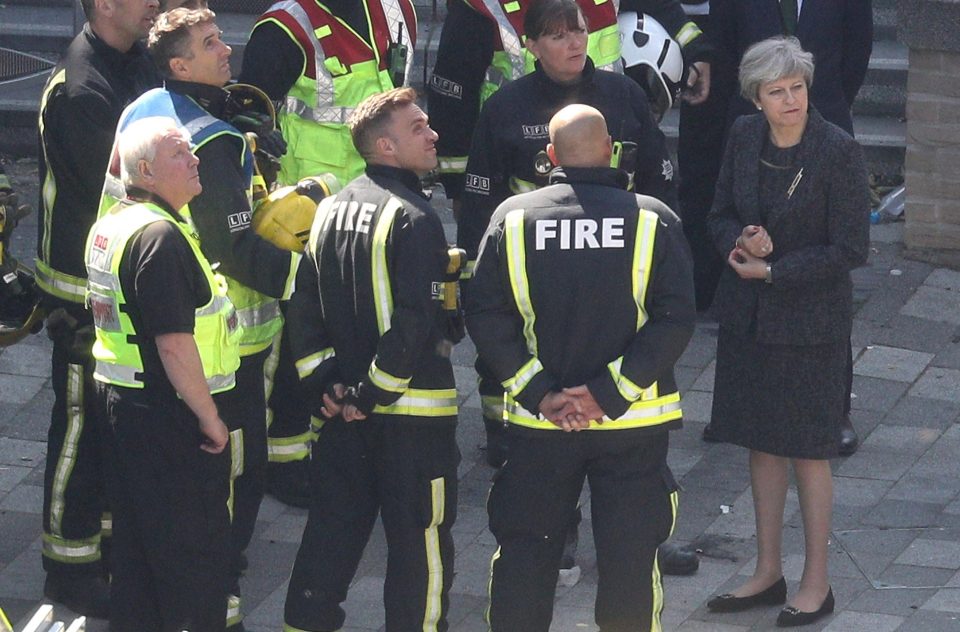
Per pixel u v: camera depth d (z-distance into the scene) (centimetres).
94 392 1917
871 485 2503
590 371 1844
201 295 1841
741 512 2447
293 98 2414
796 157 2064
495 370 1866
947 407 2745
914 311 3061
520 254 1838
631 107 2275
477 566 2305
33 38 3844
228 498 1925
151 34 1958
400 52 2455
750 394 2117
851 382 2595
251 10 3984
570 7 2202
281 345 2411
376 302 1873
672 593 2214
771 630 2111
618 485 1870
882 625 2100
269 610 2194
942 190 3241
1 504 2483
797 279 2048
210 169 1925
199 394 1819
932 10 3145
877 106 3722
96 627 2144
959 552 2294
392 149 1889
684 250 1839
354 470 1945
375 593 2228
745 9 2792
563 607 2181
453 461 1952
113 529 1947
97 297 1861
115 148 1927
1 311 2183
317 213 1928
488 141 2302
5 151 3794
